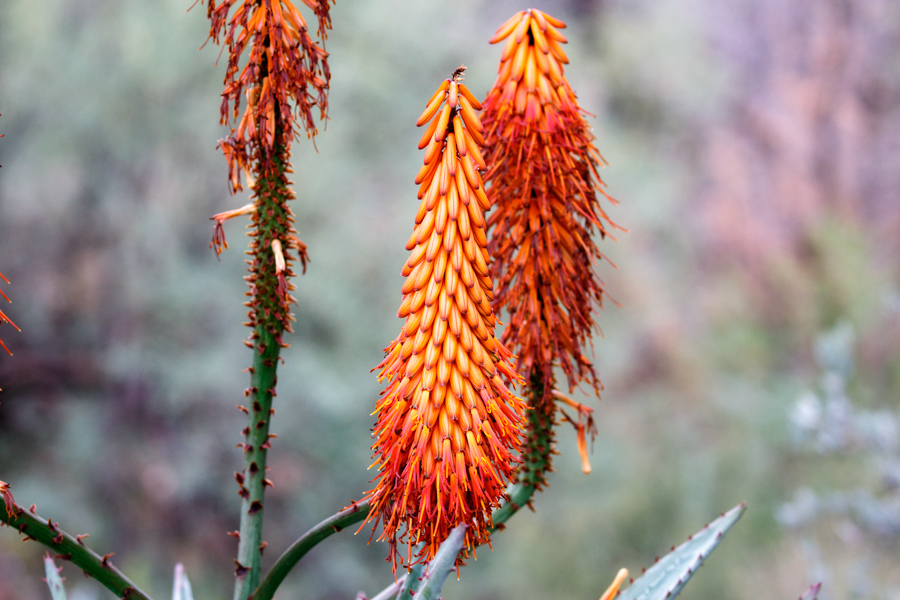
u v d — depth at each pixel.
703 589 9.55
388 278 11.00
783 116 19.44
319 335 10.74
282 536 10.08
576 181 1.46
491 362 1.19
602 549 10.66
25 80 9.88
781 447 11.28
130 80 9.90
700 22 20.22
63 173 10.41
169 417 10.30
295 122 1.48
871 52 19.33
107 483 9.94
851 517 5.99
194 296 10.41
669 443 12.34
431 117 1.16
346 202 10.98
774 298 15.64
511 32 1.42
